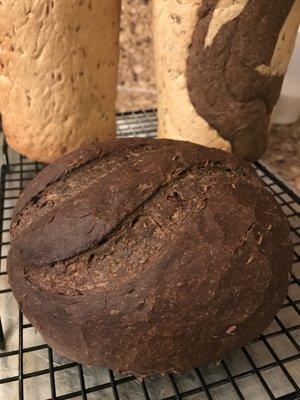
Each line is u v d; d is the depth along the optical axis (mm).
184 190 172
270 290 164
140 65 393
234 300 157
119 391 182
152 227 163
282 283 170
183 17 220
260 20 213
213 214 163
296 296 221
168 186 172
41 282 166
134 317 152
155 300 151
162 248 157
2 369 188
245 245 160
